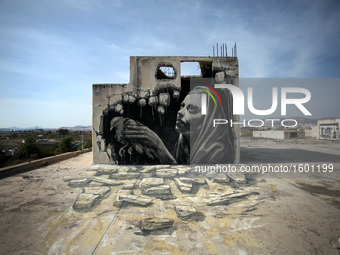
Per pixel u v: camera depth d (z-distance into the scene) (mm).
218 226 2926
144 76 6668
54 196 4145
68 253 2318
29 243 2512
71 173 6141
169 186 4414
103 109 6680
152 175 5500
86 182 4965
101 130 6680
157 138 6688
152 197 3986
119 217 3217
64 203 3785
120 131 6672
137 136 6672
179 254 2301
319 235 2660
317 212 3352
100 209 3512
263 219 3119
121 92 6664
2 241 2555
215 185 4715
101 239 2605
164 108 6691
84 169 6734
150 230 2816
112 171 5801
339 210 3428
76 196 4145
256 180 5180
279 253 2291
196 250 2373
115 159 6668
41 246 2451
